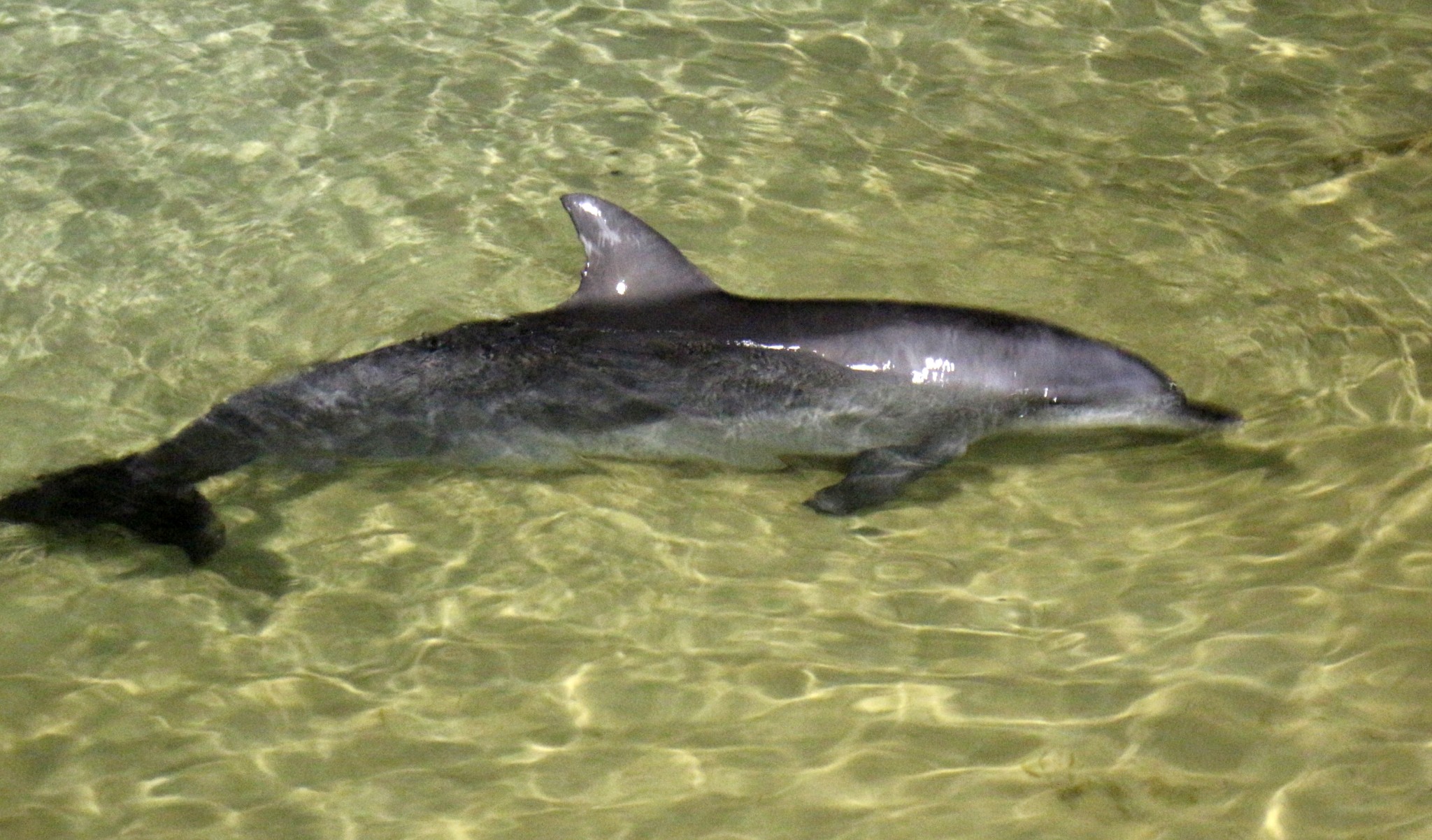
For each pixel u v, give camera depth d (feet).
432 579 19.89
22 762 17.21
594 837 16.16
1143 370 22.25
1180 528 20.43
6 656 18.67
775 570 19.98
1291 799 16.26
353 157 29.09
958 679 18.15
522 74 31.81
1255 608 18.98
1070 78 31.76
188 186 28.17
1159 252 26.27
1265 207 27.58
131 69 31.60
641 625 19.13
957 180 28.48
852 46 32.81
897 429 21.93
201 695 18.15
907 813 16.31
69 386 23.12
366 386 21.79
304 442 21.48
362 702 18.04
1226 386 23.00
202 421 21.66
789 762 17.07
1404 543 19.92
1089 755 16.96
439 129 30.01
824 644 18.76
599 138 29.76
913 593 19.53
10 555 19.97
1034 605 19.25
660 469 21.68
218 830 16.37
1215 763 16.78
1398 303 24.80
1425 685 17.72
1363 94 31.09
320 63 32.04
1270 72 31.89
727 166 28.91
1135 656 18.37
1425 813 15.97
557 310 22.81
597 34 33.17
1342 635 18.51
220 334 24.34
